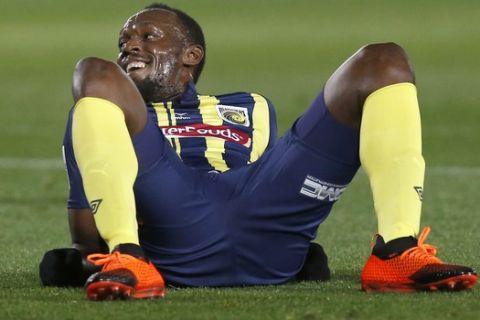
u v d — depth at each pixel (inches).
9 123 1718.8
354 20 3467.0
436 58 2647.6
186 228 511.8
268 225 513.3
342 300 466.9
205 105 566.6
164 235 514.9
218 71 2466.8
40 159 1353.3
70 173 524.1
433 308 448.5
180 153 540.4
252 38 3147.1
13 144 1486.2
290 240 522.0
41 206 1008.2
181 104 562.9
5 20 3683.6
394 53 502.9
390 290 486.0
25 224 897.5
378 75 497.0
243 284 527.2
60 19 3695.9
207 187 512.1
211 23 3523.6
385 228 486.9
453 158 1334.9
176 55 566.6
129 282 457.4
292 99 2020.2
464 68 2448.3
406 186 488.7
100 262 470.6
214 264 519.2
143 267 466.3
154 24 567.2
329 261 654.5
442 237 796.6
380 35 3139.8
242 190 510.6
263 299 472.4
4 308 452.8
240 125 563.5
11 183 1160.8
